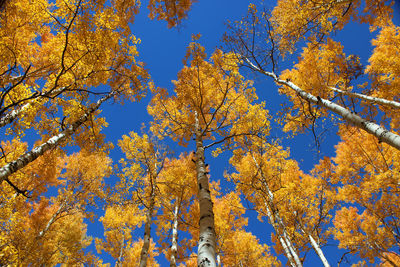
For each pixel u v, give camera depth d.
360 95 4.75
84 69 4.47
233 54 5.98
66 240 8.77
